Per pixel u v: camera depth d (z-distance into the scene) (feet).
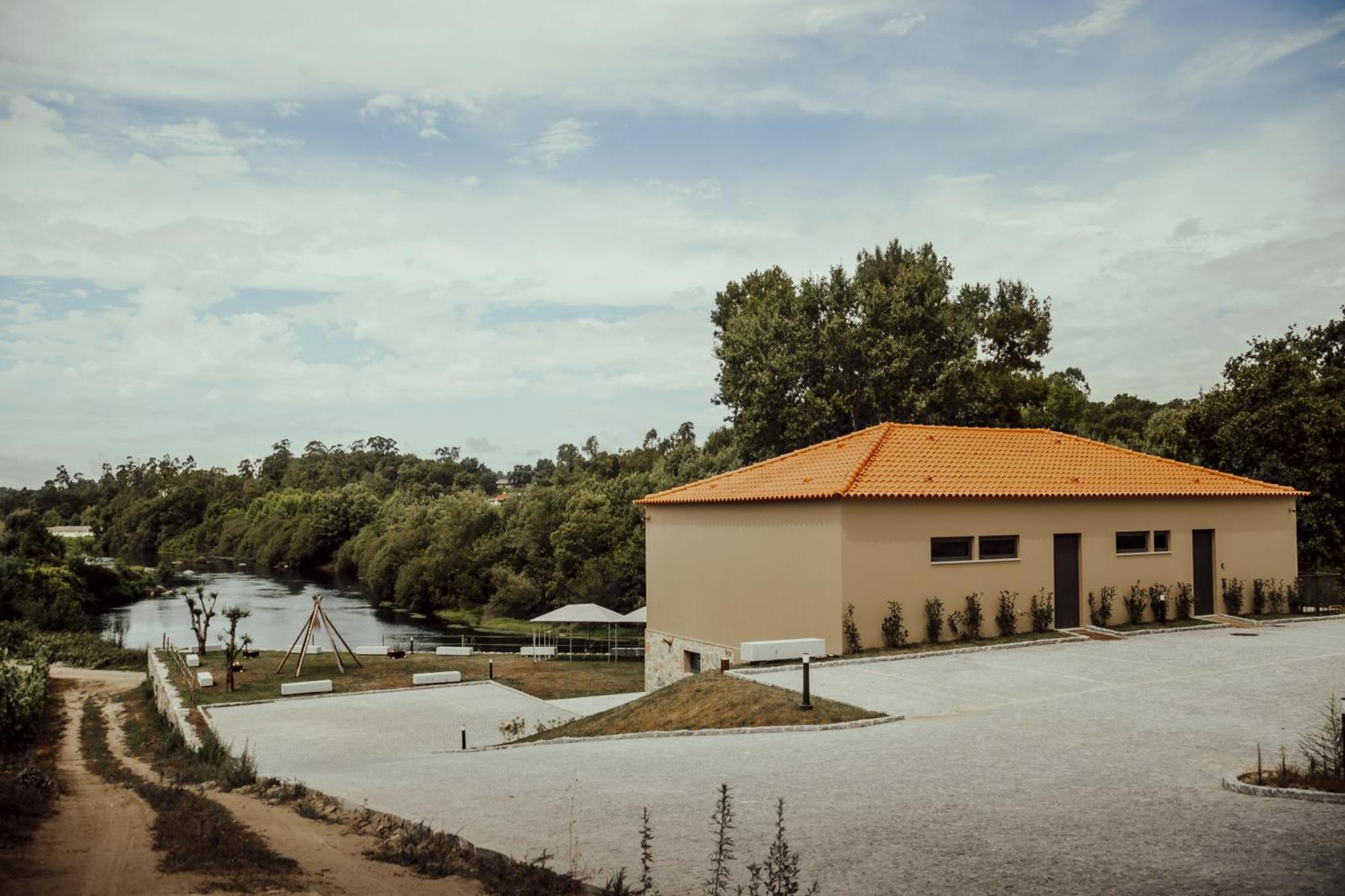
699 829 27.71
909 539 68.59
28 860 25.04
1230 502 85.25
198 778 48.08
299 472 506.07
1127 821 26.96
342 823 31.78
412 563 223.71
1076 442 90.89
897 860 23.90
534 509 213.25
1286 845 24.09
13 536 219.82
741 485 82.02
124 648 153.17
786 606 71.36
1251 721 42.70
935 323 139.23
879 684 54.29
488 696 84.79
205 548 418.10
